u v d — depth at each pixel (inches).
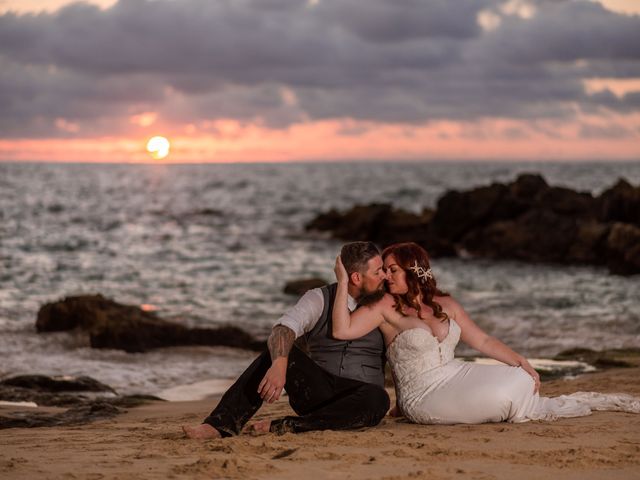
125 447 193.9
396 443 188.4
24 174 6589.6
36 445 204.1
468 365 229.6
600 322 666.8
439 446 182.5
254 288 930.1
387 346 231.1
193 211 2358.5
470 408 220.4
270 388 205.0
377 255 224.5
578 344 583.2
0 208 2397.9
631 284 951.6
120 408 352.8
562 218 1272.1
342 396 217.6
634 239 1083.3
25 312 733.3
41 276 1010.7
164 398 422.3
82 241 1499.8
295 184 4451.3
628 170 7096.5
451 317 234.4
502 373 224.2
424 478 149.7
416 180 4869.6
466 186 4008.4
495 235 1312.7
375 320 225.6
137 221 2041.1
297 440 193.5
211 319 714.8
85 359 537.3
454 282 987.3
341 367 220.7
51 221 1988.2
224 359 542.0
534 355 548.4
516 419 222.2
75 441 213.9
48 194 3351.4
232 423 209.3
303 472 154.6
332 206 2647.6
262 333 644.1
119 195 3376.0
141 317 630.5
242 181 5088.6
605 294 863.7
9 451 189.6
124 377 481.4
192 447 187.3
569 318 691.4
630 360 449.4
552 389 324.5
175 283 968.3
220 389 448.1
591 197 1451.8
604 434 200.4
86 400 386.9
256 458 170.6
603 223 1300.4
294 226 1888.5
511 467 160.7
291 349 217.8
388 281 229.1
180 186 4343.0
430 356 227.8
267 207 2608.3
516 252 1269.7
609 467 161.3
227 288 928.9
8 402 377.1
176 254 1314.0
